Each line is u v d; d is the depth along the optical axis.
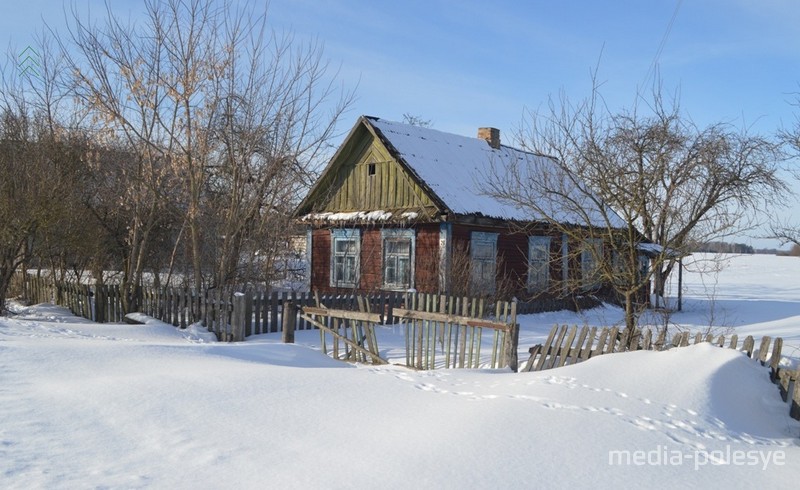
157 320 14.43
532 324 17.73
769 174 13.50
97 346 9.29
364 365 10.18
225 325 13.05
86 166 18.08
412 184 19.64
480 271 19.84
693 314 21.92
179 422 5.60
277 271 19.28
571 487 4.23
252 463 4.61
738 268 67.56
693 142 10.98
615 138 10.21
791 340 13.71
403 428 5.43
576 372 7.17
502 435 5.12
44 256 17.62
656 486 4.32
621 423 5.57
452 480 4.27
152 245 20.34
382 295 15.13
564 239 20.41
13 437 5.14
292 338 11.68
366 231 21.06
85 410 5.94
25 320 14.84
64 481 4.23
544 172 12.02
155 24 14.42
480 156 22.77
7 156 16.50
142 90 14.41
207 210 16.45
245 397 6.42
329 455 4.77
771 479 4.59
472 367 9.34
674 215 9.97
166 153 14.80
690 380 6.61
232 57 15.09
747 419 6.19
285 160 16.16
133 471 4.44
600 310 22.28
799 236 12.70
